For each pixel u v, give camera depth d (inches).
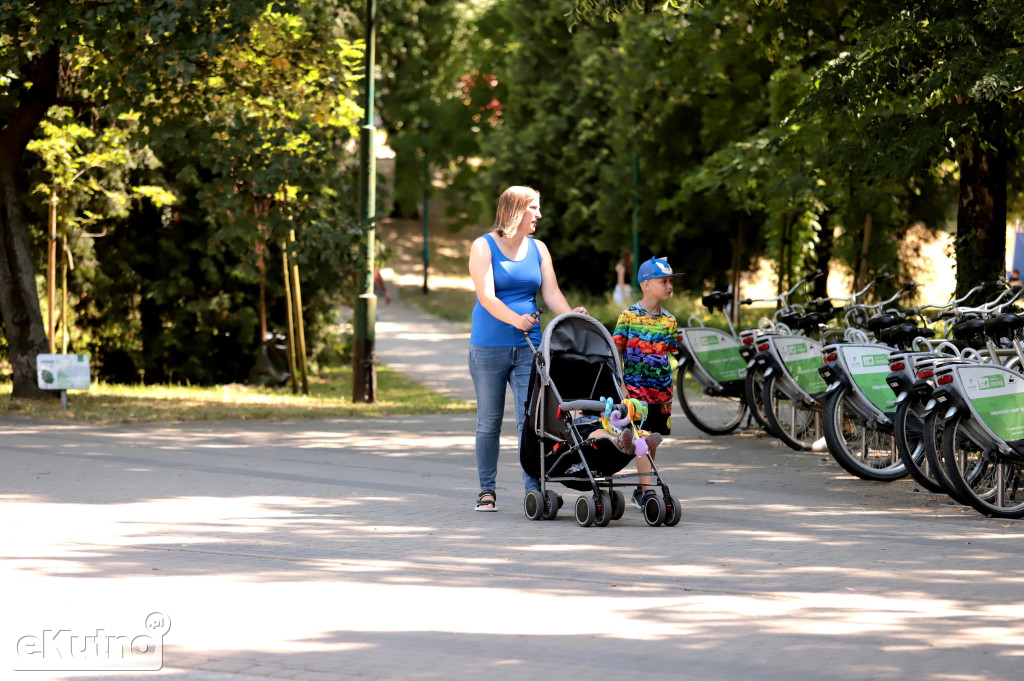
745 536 580.7
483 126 2866.6
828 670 359.3
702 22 1610.5
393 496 705.6
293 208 1280.8
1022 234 1926.7
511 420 1131.9
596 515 605.0
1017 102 900.6
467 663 366.9
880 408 753.0
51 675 355.9
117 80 1127.6
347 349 2036.2
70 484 737.6
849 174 1136.2
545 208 3282.5
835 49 1242.6
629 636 397.4
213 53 1046.4
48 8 1056.8
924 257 1989.4
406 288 3447.3
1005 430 639.1
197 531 591.5
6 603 441.7
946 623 414.6
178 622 416.2
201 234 1721.2
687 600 447.5
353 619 419.8
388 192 2456.9
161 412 1173.7
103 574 492.1
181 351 1771.7
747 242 2699.3
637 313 669.9
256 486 737.6
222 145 1169.4
